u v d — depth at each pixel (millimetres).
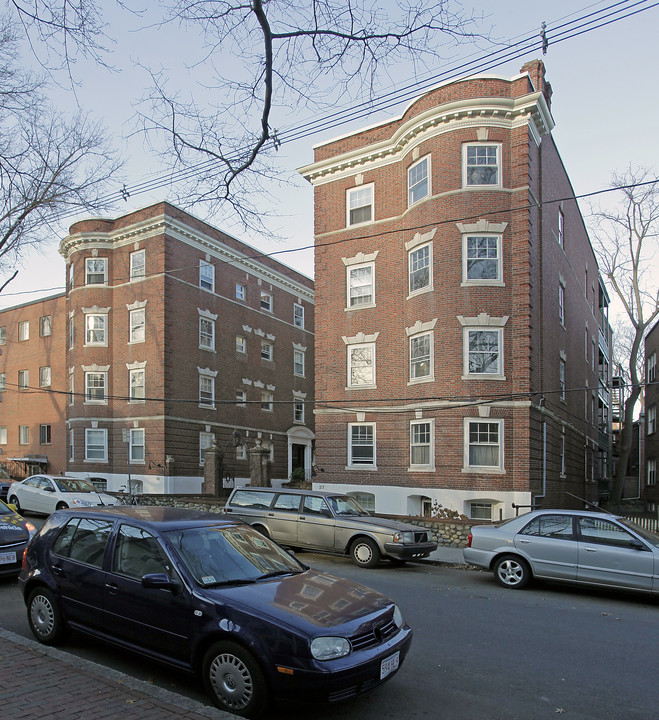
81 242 32562
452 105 20438
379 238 23016
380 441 21906
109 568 6008
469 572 12945
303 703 4672
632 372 30125
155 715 4418
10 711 4441
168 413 29797
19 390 39156
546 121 21672
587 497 34188
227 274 35031
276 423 38469
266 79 7023
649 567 9883
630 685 5914
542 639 7441
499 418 19562
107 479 30969
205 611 5148
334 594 5535
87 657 6277
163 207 30516
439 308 20391
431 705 5352
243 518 14219
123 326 31672
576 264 30953
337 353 23438
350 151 23719
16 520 10656
